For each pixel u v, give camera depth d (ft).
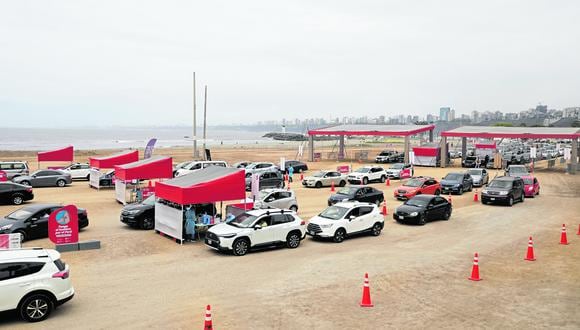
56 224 59.36
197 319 37.60
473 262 53.47
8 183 94.68
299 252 61.21
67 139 649.20
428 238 70.59
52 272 37.32
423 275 50.72
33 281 36.27
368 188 99.14
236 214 70.64
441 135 204.03
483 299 43.14
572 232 75.20
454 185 120.88
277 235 62.08
